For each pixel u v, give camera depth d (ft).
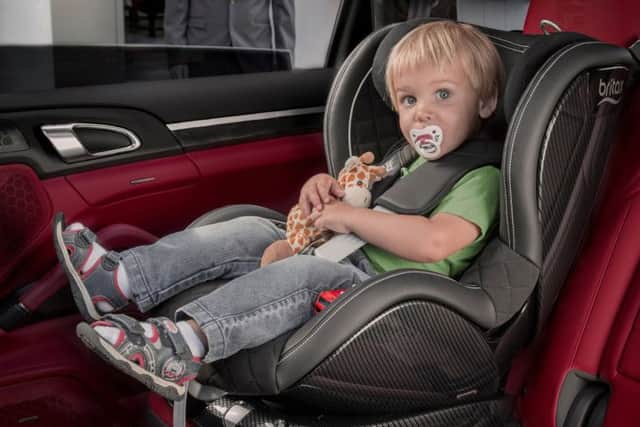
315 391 4.16
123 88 5.94
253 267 4.97
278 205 6.86
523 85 4.48
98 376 5.57
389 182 5.21
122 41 6.95
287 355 4.08
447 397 4.57
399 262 4.85
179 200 6.20
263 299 4.20
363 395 4.26
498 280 4.47
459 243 4.54
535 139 4.27
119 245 5.77
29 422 5.30
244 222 5.10
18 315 5.38
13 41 5.89
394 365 4.22
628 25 5.08
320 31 7.24
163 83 6.13
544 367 5.18
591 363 4.95
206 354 4.10
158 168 6.02
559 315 5.17
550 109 4.26
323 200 4.88
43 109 5.57
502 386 5.31
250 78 6.57
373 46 5.43
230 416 4.55
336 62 7.34
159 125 6.06
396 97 5.03
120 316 4.05
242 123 6.50
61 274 5.49
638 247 4.87
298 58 7.20
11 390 5.23
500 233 4.57
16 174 5.39
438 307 4.21
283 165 6.74
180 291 4.76
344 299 4.06
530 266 4.42
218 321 4.07
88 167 5.71
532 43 4.86
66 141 5.58
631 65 4.71
